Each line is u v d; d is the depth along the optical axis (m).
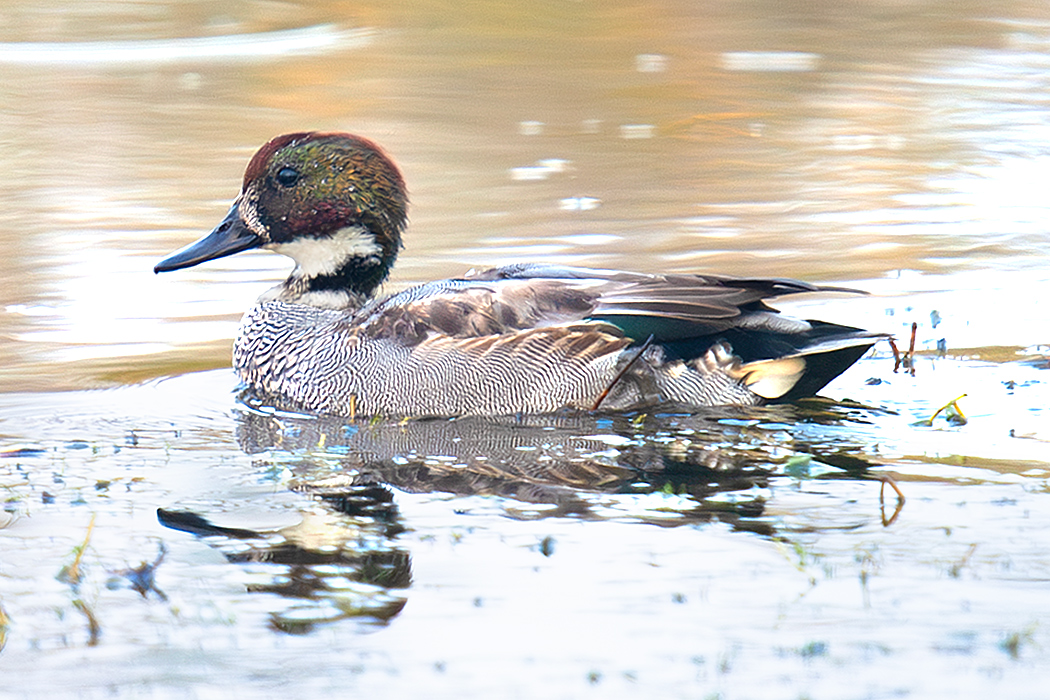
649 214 18.89
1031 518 8.50
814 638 6.82
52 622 7.16
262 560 7.96
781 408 11.41
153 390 12.30
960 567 7.68
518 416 11.42
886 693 6.28
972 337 13.58
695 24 36.00
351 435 10.90
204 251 13.02
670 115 26.02
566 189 20.36
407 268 16.08
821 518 8.55
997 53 31.84
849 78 29.36
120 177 20.78
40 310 14.73
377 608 7.25
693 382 11.47
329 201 12.80
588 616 7.11
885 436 10.48
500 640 6.85
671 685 6.38
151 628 7.06
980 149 23.03
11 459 10.11
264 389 12.26
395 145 23.28
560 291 11.75
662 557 7.88
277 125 24.67
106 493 9.28
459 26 35.44
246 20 35.66
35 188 20.06
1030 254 16.94
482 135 24.17
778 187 20.59
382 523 8.58
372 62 30.95
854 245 17.31
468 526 8.48
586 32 34.91
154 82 28.59
